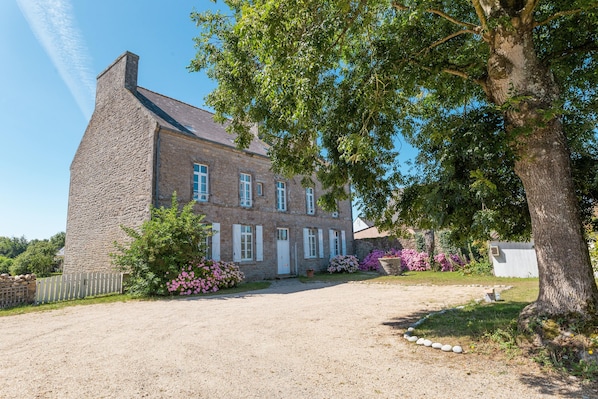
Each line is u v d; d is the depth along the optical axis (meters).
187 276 11.95
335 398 3.25
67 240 17.78
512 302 7.82
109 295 11.86
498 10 4.64
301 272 19.92
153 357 4.62
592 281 4.26
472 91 6.46
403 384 3.54
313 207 21.84
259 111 6.79
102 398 3.32
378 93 5.21
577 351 3.82
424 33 5.54
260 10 4.39
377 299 9.86
